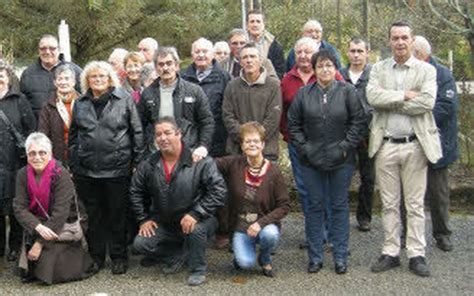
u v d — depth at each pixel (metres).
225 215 5.71
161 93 5.38
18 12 9.91
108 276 5.19
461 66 10.34
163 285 4.96
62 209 5.05
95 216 5.29
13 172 5.38
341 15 15.91
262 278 5.08
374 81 5.12
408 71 5.01
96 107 5.12
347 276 5.07
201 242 4.95
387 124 5.08
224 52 6.75
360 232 6.25
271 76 5.73
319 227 5.18
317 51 5.32
